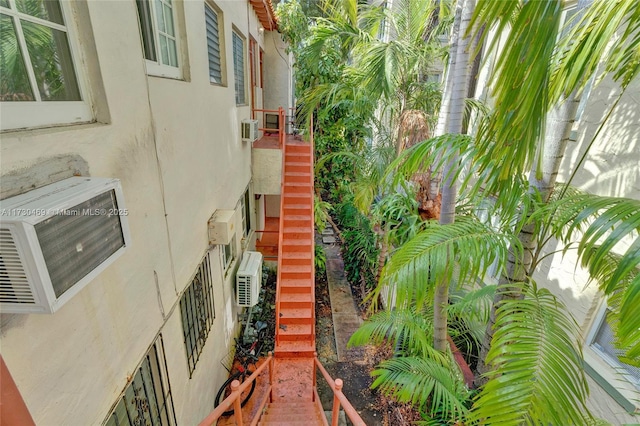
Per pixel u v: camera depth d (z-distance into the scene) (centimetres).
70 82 140
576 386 159
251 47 621
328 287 748
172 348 240
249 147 599
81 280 107
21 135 105
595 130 308
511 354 169
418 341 291
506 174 169
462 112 296
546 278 359
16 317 101
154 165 207
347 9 536
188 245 273
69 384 127
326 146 813
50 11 128
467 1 271
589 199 177
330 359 523
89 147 140
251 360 459
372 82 456
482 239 207
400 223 507
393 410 421
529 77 129
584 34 175
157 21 228
